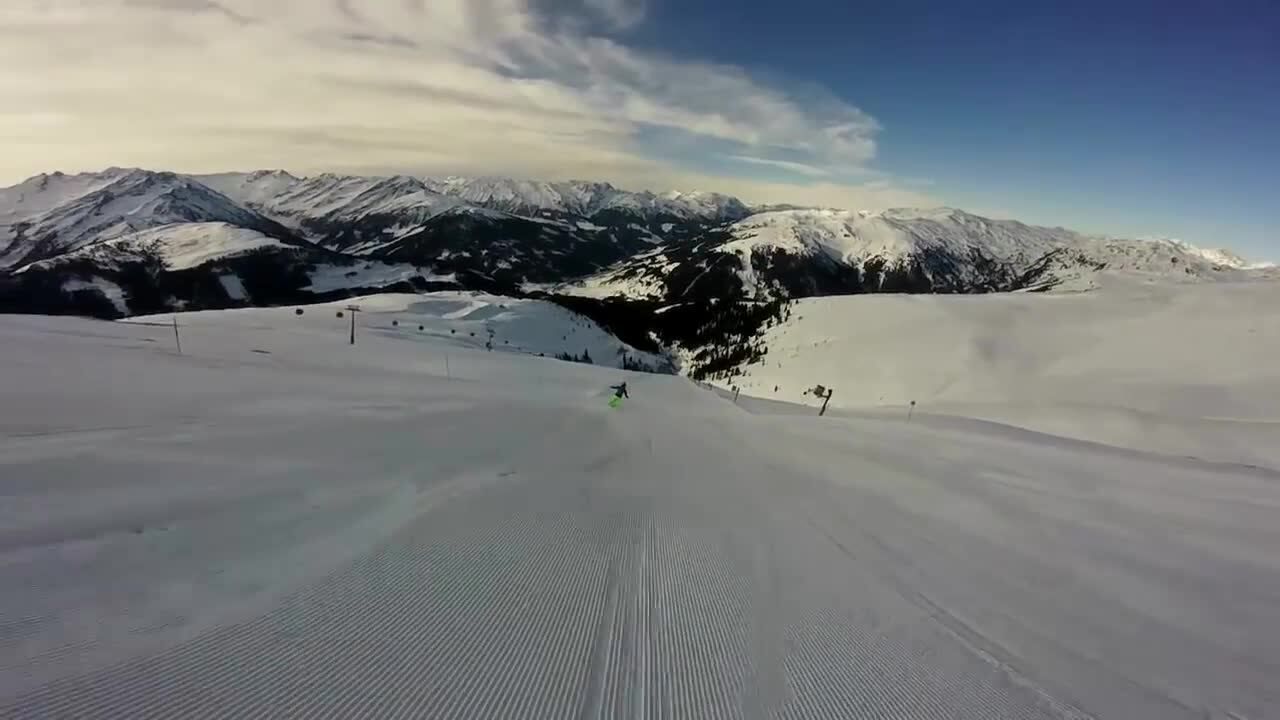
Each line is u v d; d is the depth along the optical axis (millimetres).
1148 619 7328
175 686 4176
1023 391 68750
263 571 6184
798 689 4914
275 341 58062
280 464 10742
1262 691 5797
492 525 8273
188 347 41969
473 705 4285
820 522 10117
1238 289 100875
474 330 111562
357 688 4336
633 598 6332
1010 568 8664
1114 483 16828
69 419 13664
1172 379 64250
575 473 12469
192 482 9172
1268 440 36375
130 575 5832
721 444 19281
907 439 24500
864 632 6062
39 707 3855
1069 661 5965
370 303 118250
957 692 5141
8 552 6102
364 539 7328
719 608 6285
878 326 122062
